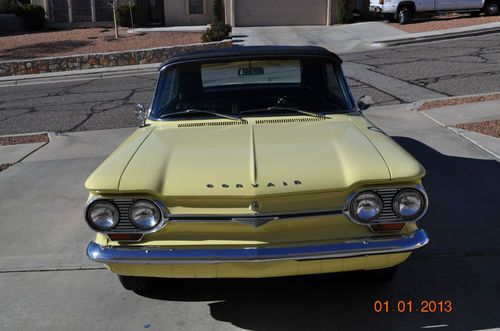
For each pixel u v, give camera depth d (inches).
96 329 148.9
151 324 149.9
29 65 737.6
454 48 677.9
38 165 313.9
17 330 150.0
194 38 864.9
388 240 132.5
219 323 148.9
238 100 183.3
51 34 971.9
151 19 1114.1
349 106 183.9
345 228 134.3
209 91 185.6
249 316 151.7
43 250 200.4
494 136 312.2
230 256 129.7
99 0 1066.7
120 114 448.8
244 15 1019.9
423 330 142.1
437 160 276.1
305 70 185.9
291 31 932.0
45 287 173.2
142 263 132.0
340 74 188.7
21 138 386.0
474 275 167.5
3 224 226.7
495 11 929.5
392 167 135.0
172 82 186.5
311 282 167.6
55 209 242.2
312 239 132.3
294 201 132.0
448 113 370.0
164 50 757.9
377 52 705.0
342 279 168.6
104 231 134.0
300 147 148.8
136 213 133.0
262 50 185.8
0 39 932.6
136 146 157.6
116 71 705.6
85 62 746.8
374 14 1055.6
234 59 183.6
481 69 526.9
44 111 486.0
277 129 165.9
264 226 131.0
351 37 837.2
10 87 661.9
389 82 495.2
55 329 149.9
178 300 161.3
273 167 137.8
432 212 213.0
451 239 190.2
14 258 194.5
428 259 177.9
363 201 132.5
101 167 143.6
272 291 163.8
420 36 773.9
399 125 350.9
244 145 152.5
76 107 494.6
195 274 135.4
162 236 134.4
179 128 172.7
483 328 141.7
